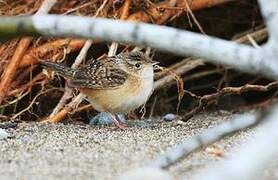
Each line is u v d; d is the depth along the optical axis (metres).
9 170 6.52
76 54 12.50
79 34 4.99
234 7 13.50
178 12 12.39
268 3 5.20
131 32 4.93
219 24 13.68
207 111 12.45
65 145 8.11
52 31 5.00
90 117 11.97
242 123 5.43
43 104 12.36
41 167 6.65
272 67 4.93
